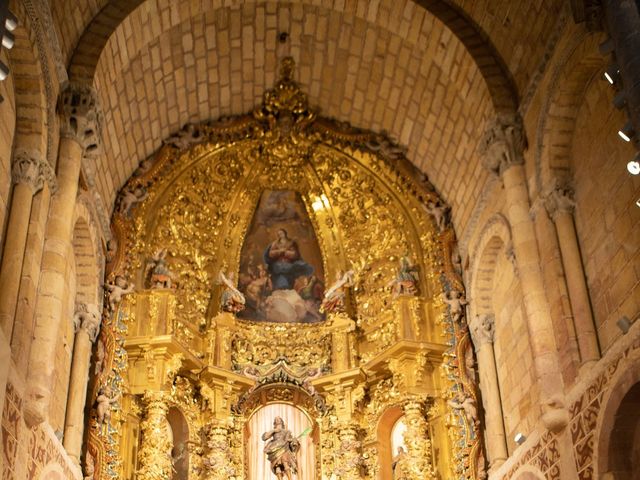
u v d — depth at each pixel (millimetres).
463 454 21328
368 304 24562
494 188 21203
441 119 23516
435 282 23859
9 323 14633
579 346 16594
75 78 18453
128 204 22953
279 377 23625
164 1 21047
